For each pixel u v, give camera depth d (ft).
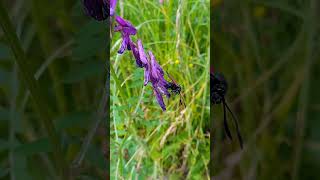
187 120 0.77
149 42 0.76
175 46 0.76
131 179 0.77
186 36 0.76
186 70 0.77
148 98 0.76
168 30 0.76
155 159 0.77
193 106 0.77
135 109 0.76
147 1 0.76
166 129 0.77
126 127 0.76
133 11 0.76
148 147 0.77
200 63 0.77
